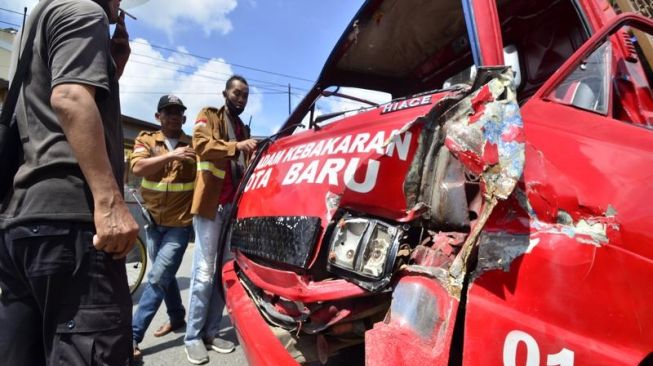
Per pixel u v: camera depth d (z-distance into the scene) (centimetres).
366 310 158
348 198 168
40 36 147
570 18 295
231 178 333
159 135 359
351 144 197
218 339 324
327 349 180
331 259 166
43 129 145
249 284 227
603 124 178
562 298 133
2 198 149
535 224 141
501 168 135
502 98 141
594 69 201
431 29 329
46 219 136
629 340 132
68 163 142
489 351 129
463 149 145
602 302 134
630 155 157
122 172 164
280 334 191
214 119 321
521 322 131
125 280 152
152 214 325
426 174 162
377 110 216
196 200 303
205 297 306
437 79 401
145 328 309
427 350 130
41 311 143
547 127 166
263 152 289
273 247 196
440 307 135
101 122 140
